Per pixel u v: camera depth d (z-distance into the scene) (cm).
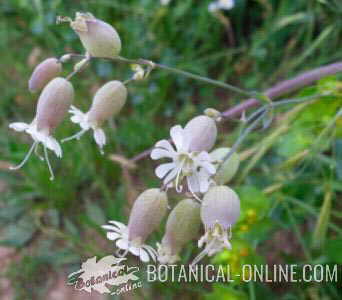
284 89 18
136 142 24
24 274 22
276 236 22
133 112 26
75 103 25
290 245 21
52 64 15
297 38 26
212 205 12
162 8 27
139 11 28
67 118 24
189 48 27
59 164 24
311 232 20
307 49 26
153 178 23
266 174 22
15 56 28
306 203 20
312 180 20
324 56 26
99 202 24
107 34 14
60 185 23
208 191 12
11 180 24
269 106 16
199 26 27
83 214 22
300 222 20
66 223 23
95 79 27
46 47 29
